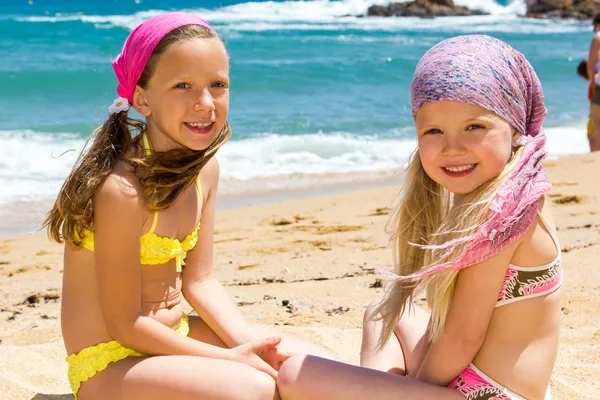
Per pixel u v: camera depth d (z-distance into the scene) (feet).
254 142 34.83
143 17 88.74
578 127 40.24
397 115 42.96
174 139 8.87
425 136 8.25
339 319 14.10
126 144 8.92
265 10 108.68
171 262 9.36
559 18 119.24
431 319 9.01
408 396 8.05
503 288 8.16
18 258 19.53
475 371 8.29
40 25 75.77
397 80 55.47
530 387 8.09
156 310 9.23
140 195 8.67
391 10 112.57
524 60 8.43
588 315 13.83
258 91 49.44
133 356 8.93
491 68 7.96
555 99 49.96
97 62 55.42
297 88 51.08
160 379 8.35
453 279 8.28
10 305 15.52
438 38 86.94
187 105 8.68
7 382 10.68
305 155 33.12
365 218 22.91
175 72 8.63
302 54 66.90
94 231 8.63
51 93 45.60
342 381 8.15
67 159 30.35
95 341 8.99
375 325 10.15
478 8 120.06
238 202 25.88
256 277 16.98
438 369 8.37
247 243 20.16
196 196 9.53
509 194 7.90
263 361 9.06
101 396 8.73
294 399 8.28
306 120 40.68
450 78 7.91
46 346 12.46
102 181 8.55
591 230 19.93
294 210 24.12
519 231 7.94
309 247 19.76
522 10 121.80
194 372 8.32
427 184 9.15
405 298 9.25
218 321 9.75
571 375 11.22
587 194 24.04
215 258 18.71
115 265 8.61
